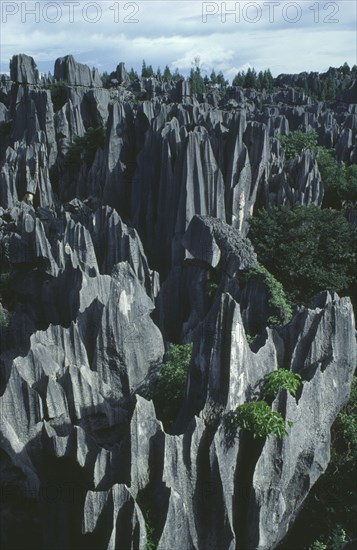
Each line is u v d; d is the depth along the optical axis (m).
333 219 70.56
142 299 47.91
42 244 62.28
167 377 40.03
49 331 40.62
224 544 31.03
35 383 36.28
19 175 100.25
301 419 33.03
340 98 184.00
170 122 80.75
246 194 74.44
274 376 33.31
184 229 69.94
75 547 32.50
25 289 63.25
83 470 32.75
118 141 86.81
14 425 33.94
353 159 107.56
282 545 35.75
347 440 37.25
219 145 74.31
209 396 32.34
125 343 41.97
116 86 176.00
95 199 87.69
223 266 58.53
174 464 30.75
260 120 111.31
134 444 30.56
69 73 141.25
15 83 136.38
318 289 66.75
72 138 115.94
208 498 31.23
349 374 35.94
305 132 109.62
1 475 32.53
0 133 127.31
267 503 31.05
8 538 32.78
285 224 69.81
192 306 59.53
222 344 32.28
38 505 33.06
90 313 43.28
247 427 31.27
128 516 28.52
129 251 60.81
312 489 36.59
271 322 52.78
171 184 74.00
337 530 34.78
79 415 36.44
